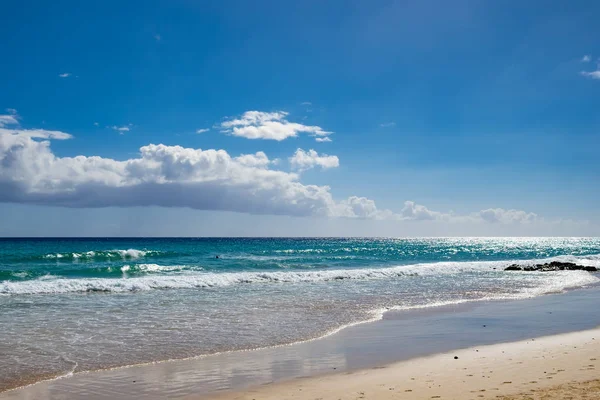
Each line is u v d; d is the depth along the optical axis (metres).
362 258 49.97
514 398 6.71
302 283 26.16
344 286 24.58
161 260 42.03
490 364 9.05
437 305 17.92
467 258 57.59
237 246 82.12
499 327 13.49
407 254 63.69
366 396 7.23
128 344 11.30
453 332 12.77
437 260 51.66
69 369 9.20
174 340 11.75
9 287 20.98
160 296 20.22
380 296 20.47
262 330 13.01
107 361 9.78
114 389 7.97
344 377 8.47
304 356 10.19
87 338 11.94
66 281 22.86
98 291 21.80
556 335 12.19
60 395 7.67
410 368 8.99
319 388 7.79
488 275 32.53
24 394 7.73
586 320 14.68
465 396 6.97
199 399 7.41
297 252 60.19
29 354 10.32
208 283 25.08
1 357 10.05
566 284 27.02
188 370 9.12
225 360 9.88
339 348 10.93
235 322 14.21
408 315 15.62
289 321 14.38
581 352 9.84
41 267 33.44
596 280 29.80
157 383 8.29
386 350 10.70
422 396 7.09
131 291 21.98
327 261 45.19
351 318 14.97
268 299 19.38
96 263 37.88
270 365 9.45
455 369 8.77
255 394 7.58
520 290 23.50
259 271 34.06
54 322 14.12
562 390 7.01
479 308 17.27
